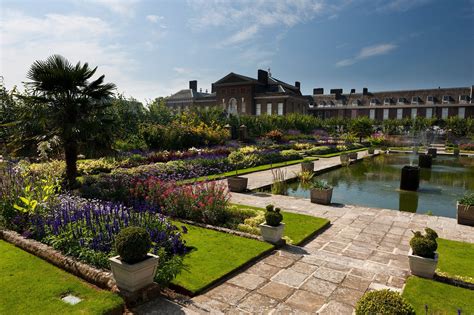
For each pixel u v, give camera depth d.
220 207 7.09
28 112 8.87
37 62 8.63
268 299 3.91
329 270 4.75
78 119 8.88
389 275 4.66
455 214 9.47
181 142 20.39
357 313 2.50
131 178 9.12
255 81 53.25
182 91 61.88
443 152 30.27
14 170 7.02
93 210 5.36
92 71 9.14
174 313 3.43
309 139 36.38
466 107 50.88
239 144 25.42
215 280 4.26
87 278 3.98
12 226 5.58
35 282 3.85
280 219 5.82
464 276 4.72
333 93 63.47
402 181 12.80
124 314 3.38
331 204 9.50
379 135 39.72
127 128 19.78
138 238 3.65
